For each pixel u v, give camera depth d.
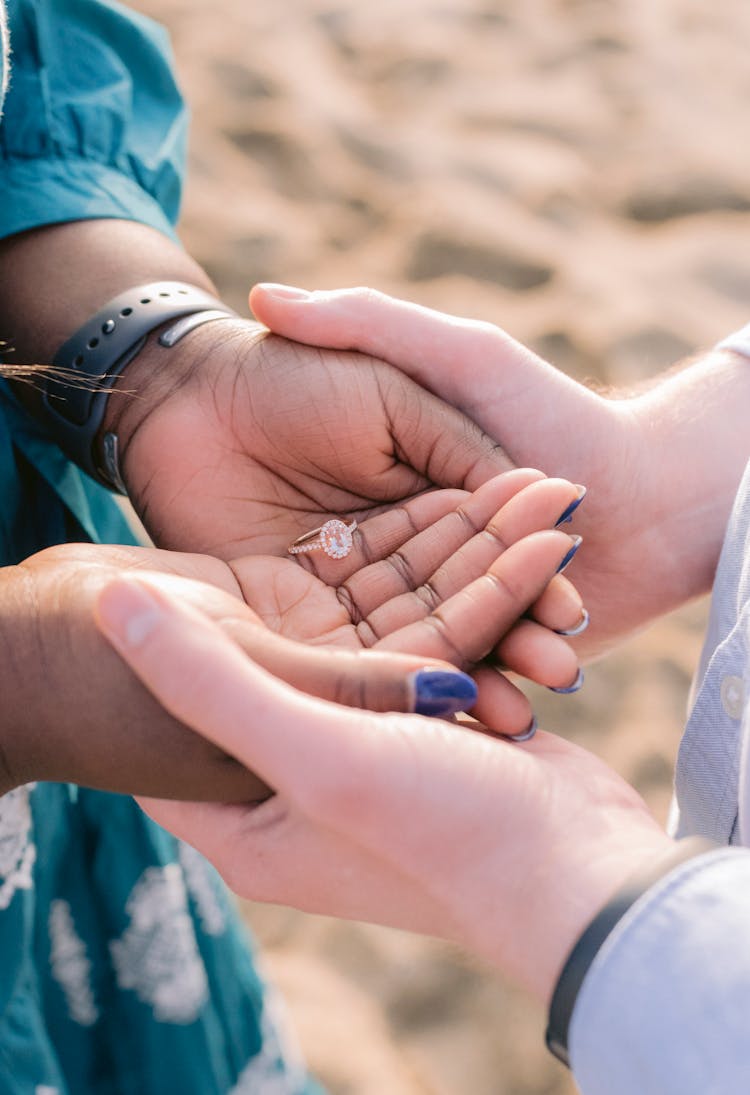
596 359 1.36
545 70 1.84
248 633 0.43
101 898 0.59
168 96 0.59
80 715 0.42
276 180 1.58
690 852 0.39
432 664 0.43
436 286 1.46
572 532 0.56
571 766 0.44
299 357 0.51
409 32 1.88
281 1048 0.68
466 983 0.90
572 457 0.54
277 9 1.88
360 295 0.52
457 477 0.52
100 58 0.56
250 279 1.44
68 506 0.55
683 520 0.56
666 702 1.08
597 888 0.40
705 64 1.89
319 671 0.42
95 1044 0.61
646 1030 0.38
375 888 0.44
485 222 1.53
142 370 0.52
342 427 0.51
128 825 0.58
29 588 0.43
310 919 0.94
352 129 1.68
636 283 1.47
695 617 1.15
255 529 0.52
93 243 0.53
